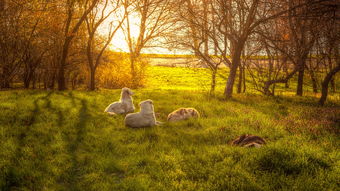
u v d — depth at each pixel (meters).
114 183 4.55
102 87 23.25
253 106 11.52
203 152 5.71
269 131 7.34
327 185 4.23
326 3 10.88
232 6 14.37
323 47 13.14
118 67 23.69
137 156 5.57
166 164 5.21
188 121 8.38
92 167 5.10
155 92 15.43
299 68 14.27
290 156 5.10
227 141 6.62
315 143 6.21
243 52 17.31
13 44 16.75
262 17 13.34
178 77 38.44
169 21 18.27
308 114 9.47
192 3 14.75
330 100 13.63
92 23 18.20
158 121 8.49
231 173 4.64
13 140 6.34
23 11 15.27
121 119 8.65
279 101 13.25
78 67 22.41
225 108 10.50
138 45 21.80
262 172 4.73
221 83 29.92
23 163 5.09
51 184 4.50
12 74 18.48
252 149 5.59
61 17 16.97
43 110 9.28
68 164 5.18
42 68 20.44
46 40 17.36
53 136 6.76
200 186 4.30
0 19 14.98
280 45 14.88
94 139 6.75
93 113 9.33
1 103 9.99
